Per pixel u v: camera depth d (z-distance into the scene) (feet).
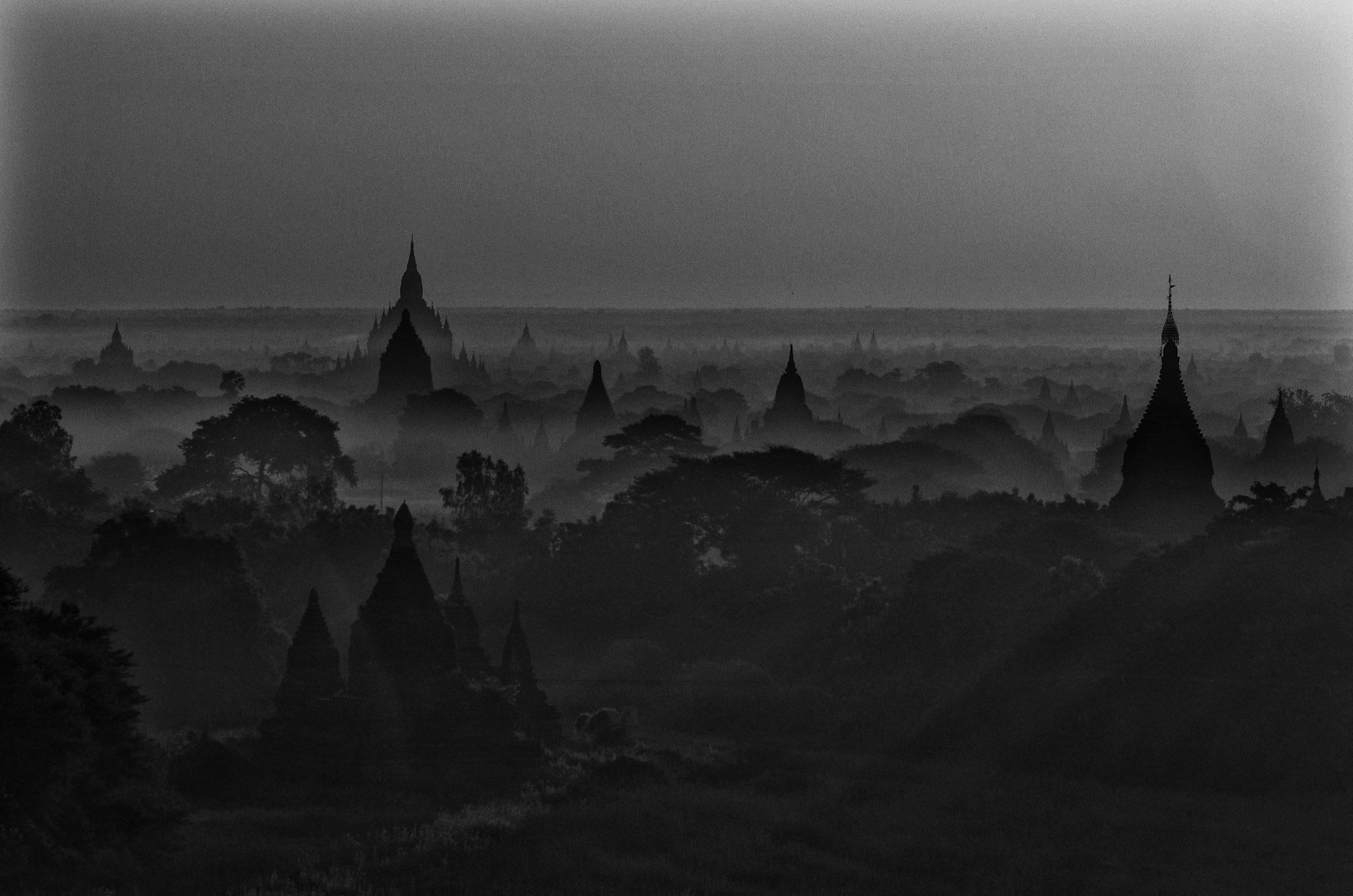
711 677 532.32
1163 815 413.39
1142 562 513.45
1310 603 469.16
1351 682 449.48
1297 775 435.12
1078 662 485.56
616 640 595.88
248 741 446.60
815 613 584.81
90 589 551.59
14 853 334.24
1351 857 382.01
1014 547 602.03
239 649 545.85
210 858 360.48
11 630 353.92
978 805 420.77
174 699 526.98
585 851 375.66
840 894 355.77
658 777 437.58
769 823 402.31
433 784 421.18
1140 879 366.22
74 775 351.87
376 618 432.66
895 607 539.29
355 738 423.64
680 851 378.73
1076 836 396.57
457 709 429.79
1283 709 446.19
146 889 341.62
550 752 452.76
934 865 374.84
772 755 472.85
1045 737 465.47
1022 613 510.58
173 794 386.93
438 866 362.74
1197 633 471.62
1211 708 453.17
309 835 382.83
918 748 475.31
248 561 640.99
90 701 363.97
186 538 561.43
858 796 428.15
